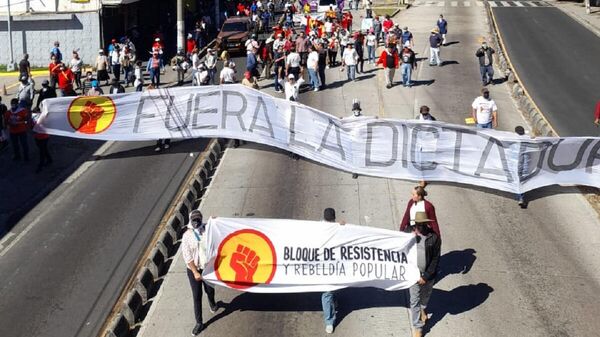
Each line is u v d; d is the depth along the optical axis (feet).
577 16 169.99
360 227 36.35
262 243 36.45
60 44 115.34
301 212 52.54
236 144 69.77
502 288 40.88
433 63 107.96
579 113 81.41
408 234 36.04
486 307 38.86
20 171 66.08
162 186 61.05
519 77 101.14
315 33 110.63
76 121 65.62
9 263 47.39
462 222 50.03
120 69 104.32
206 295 41.06
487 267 43.42
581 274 42.55
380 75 100.22
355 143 58.85
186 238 35.83
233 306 39.68
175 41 142.00
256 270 36.42
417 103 83.51
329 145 60.23
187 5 167.32
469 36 138.00
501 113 80.18
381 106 81.82
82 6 114.32
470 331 36.55
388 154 58.08
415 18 167.02
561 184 54.65
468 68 106.32
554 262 44.09
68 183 62.49
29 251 49.11
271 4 172.04
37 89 99.40
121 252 48.70
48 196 59.52
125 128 66.13
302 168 62.75
